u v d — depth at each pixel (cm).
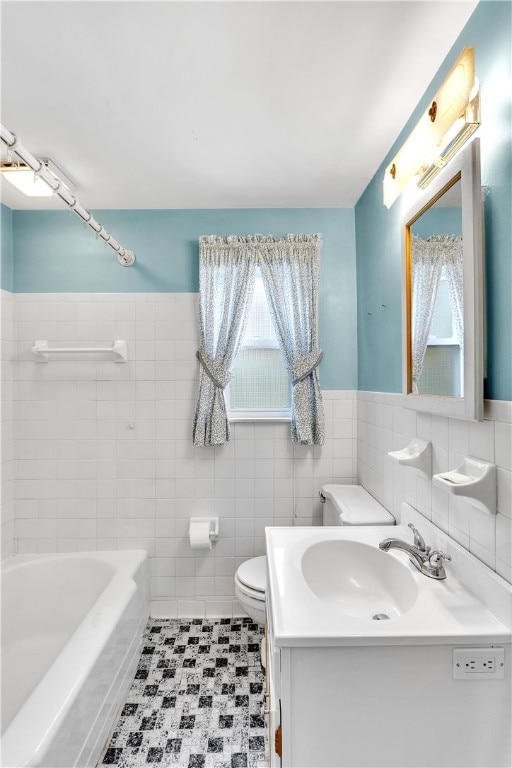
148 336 231
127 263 226
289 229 232
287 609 100
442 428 125
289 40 114
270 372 234
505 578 95
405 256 147
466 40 108
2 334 222
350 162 183
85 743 130
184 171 190
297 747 92
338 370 233
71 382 230
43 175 132
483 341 101
